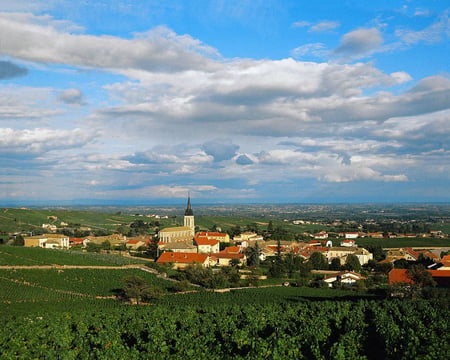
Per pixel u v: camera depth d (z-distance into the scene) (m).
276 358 37.59
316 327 49.72
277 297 90.56
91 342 47.12
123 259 139.12
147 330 51.44
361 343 45.44
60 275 105.25
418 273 89.25
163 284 104.50
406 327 49.53
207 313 61.53
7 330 49.38
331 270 138.50
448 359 35.19
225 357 38.44
